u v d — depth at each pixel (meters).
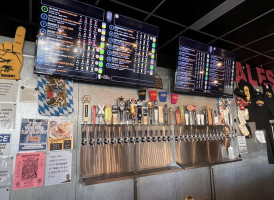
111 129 2.39
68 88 2.23
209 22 2.73
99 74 2.19
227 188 3.38
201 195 3.04
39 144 2.02
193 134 3.07
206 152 3.16
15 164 1.89
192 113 3.19
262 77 4.58
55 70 1.97
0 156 1.85
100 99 2.46
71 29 2.04
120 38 2.32
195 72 2.99
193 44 2.96
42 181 1.98
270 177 4.09
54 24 1.96
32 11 2.45
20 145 1.94
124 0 2.27
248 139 3.88
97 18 2.17
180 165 2.70
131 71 2.39
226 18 2.64
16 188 1.86
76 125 2.25
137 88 2.77
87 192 2.19
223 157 3.35
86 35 2.12
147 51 2.49
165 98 2.94
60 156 2.10
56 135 2.12
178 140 2.91
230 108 3.71
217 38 3.20
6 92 1.96
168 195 2.73
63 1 2.00
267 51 3.69
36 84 2.11
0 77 1.92
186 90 2.92
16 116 1.96
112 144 2.36
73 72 2.05
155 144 2.69
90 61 2.14
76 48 2.07
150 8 2.42
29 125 2.01
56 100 2.14
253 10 2.48
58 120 2.15
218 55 3.21
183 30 2.95
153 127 2.72
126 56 2.36
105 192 2.29
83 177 2.13
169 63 3.73
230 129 3.59
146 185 2.58
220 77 3.23
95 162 2.23
